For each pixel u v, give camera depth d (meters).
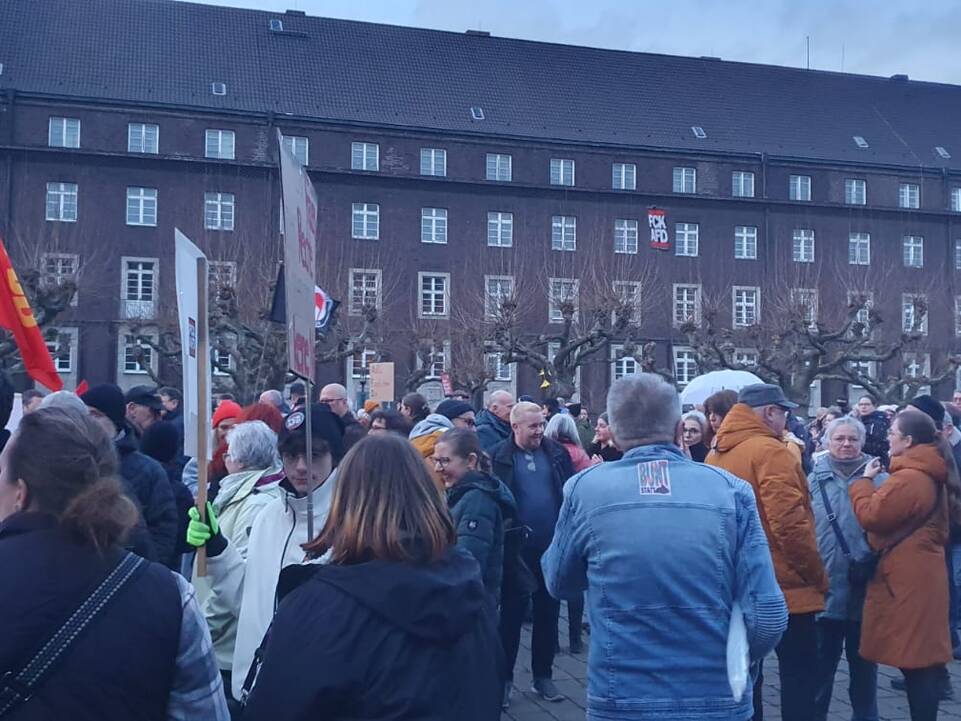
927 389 49.56
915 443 6.00
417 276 46.78
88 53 45.16
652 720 3.52
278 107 46.34
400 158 47.47
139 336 36.03
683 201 50.53
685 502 3.67
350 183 46.25
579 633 8.84
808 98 56.59
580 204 49.06
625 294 41.06
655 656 3.56
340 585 2.61
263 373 27.83
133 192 43.16
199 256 4.17
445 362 44.28
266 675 2.58
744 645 3.57
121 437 5.66
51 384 5.98
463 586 2.67
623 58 55.19
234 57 47.78
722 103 54.69
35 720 2.31
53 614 2.36
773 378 35.25
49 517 2.47
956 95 60.03
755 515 3.73
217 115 44.69
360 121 46.84
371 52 50.72
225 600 4.41
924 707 5.86
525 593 7.00
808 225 52.03
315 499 4.55
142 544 4.44
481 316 41.53
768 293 50.56
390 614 2.57
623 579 3.61
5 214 41.59
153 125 44.00
